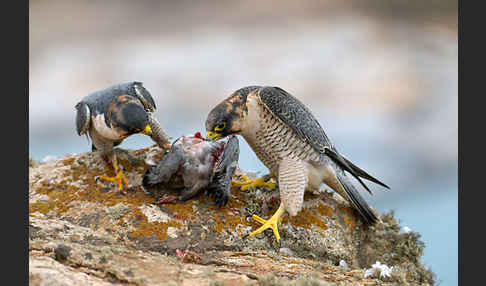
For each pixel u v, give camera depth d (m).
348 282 7.92
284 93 10.44
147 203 9.58
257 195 10.81
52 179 10.20
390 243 10.87
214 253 8.77
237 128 9.96
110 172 10.48
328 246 10.11
